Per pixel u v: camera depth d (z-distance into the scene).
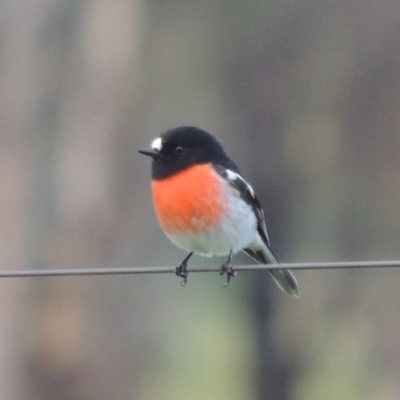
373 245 19.80
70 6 16.94
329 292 19.39
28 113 16.58
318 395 19.08
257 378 21.20
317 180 20.52
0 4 16.81
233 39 20.91
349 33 20.44
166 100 20.08
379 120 20.03
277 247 20.97
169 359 19.73
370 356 18.64
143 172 17.44
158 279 19.47
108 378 16.70
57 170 16.58
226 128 21.06
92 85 16.84
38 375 16.19
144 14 18.12
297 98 20.73
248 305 21.56
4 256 16.22
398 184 19.75
